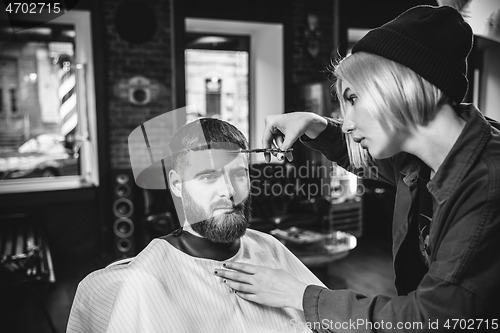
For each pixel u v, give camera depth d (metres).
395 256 0.93
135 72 3.75
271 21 4.45
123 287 0.88
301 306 0.81
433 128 0.72
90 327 0.90
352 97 0.76
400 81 0.67
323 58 4.62
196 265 0.94
